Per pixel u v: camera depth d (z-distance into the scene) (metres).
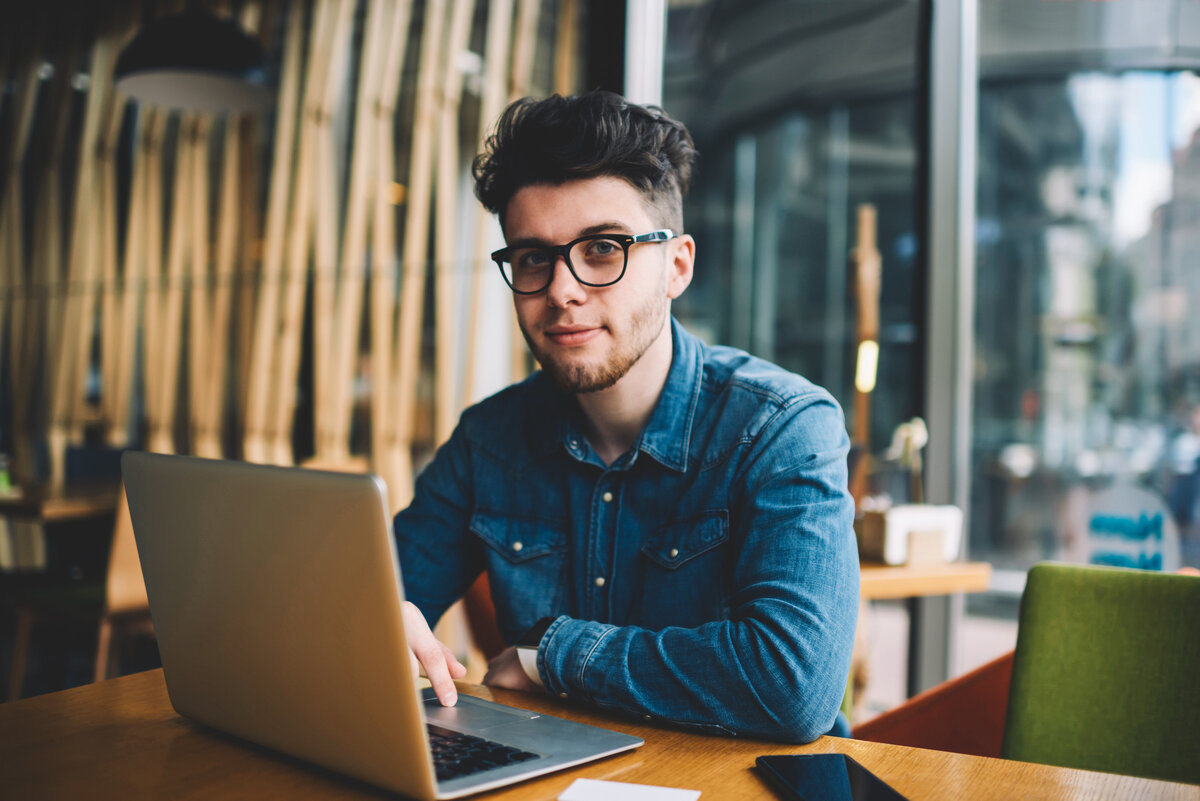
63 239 4.57
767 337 6.46
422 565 1.26
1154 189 4.32
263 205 3.92
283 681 0.72
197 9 3.11
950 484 2.52
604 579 1.15
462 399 3.32
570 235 1.04
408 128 3.48
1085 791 0.70
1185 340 4.47
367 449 3.52
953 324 2.52
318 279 3.70
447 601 1.28
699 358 1.19
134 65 3.03
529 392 1.27
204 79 3.19
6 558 4.59
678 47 4.04
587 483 1.18
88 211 4.46
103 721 0.88
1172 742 1.00
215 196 4.07
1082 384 4.94
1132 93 4.12
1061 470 5.06
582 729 0.82
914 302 2.60
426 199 3.42
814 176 6.28
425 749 0.63
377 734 0.65
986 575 2.12
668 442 1.14
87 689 0.99
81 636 3.61
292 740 0.73
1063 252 4.89
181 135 4.16
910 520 2.12
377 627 0.63
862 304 2.76
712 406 1.15
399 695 0.63
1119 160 4.38
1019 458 5.19
